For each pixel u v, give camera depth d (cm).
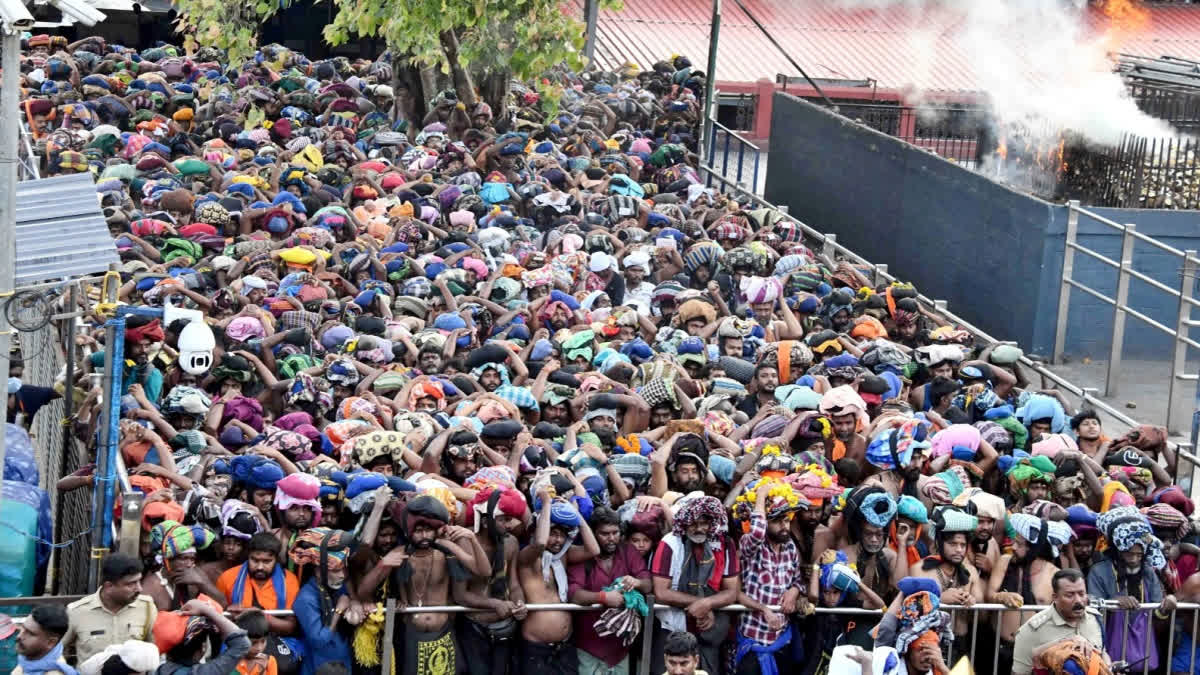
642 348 1446
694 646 909
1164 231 1930
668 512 1046
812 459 1162
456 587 1003
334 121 2334
